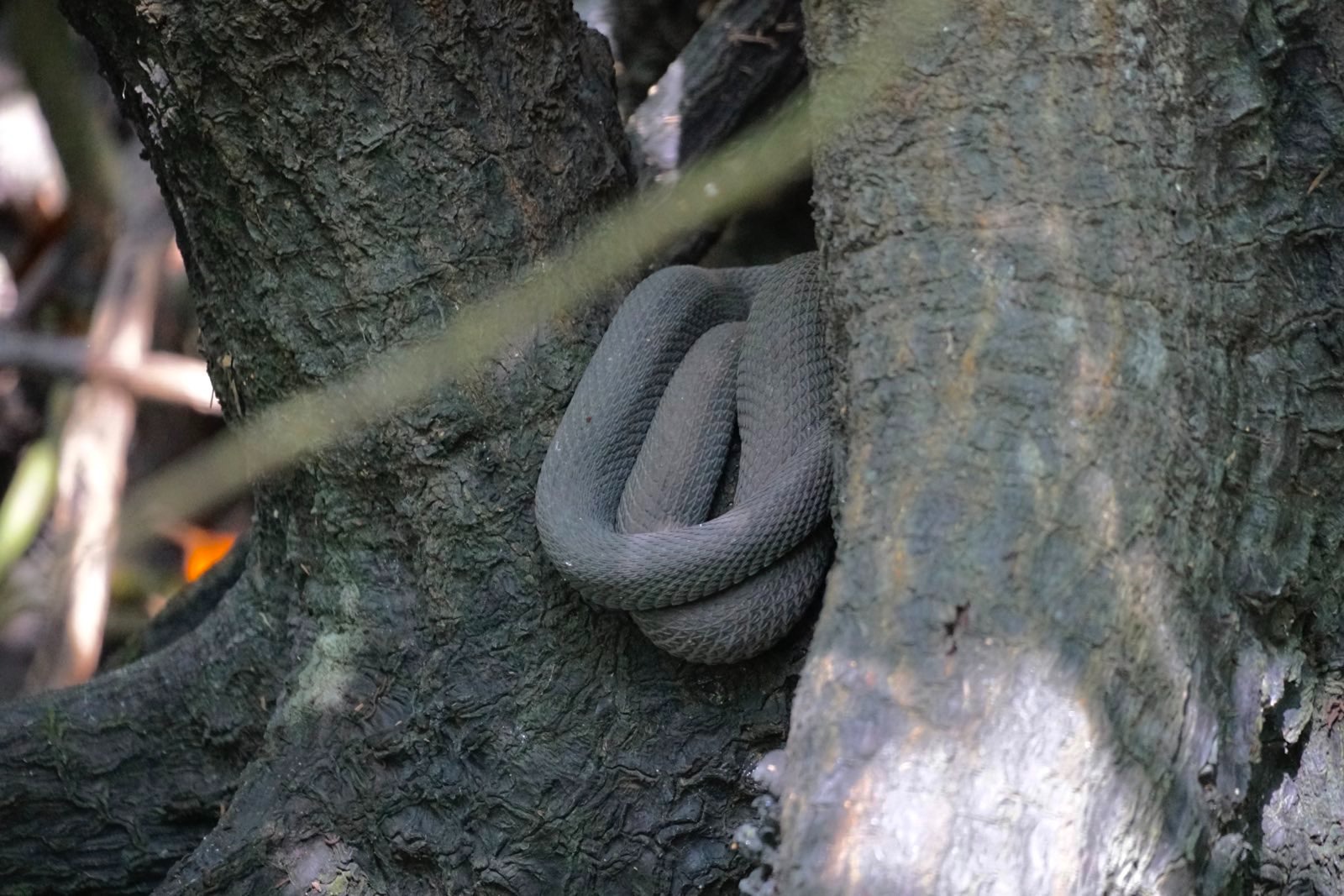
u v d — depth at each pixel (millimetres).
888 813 2598
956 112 3188
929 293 3111
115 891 4758
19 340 8727
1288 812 3357
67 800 4691
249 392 4203
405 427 3900
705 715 3766
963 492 2912
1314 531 3393
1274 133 3387
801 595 3578
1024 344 3010
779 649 3701
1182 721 2857
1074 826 2615
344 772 4047
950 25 3213
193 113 3801
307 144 3783
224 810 4340
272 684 4543
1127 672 2783
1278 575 3258
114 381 8680
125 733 4711
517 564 3889
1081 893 2588
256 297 4023
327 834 4047
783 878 2625
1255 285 3324
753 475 3725
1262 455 3301
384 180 3818
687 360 3957
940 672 2732
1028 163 3123
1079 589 2805
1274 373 3340
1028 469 2906
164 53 3725
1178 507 2998
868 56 3258
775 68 5566
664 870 3771
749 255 6020
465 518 3896
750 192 5445
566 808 3791
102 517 8531
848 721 2717
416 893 3965
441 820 3924
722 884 3762
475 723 3877
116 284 8922
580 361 4008
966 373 3021
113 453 8680
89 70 10188
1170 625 2904
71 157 9227
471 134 3863
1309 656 3461
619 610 3812
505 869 3826
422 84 3783
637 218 4410
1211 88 3311
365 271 3865
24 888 4711
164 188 4215
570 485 3727
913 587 2830
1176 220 3174
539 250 3971
